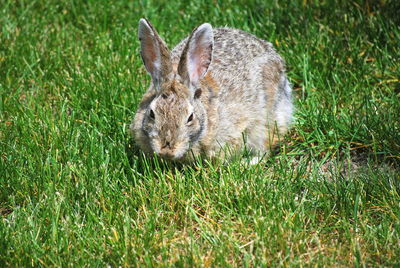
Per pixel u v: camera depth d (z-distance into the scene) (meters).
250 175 9.94
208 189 9.76
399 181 9.89
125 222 9.00
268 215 9.10
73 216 9.25
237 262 8.48
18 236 8.85
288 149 11.44
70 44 13.95
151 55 10.43
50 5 15.20
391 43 13.20
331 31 13.64
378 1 14.17
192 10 14.99
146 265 8.28
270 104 11.84
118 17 14.91
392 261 8.29
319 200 9.51
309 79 12.77
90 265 8.31
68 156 10.56
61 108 11.73
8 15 14.78
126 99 12.07
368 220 9.14
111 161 10.48
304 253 8.54
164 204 9.57
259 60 11.88
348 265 8.33
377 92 12.38
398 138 10.80
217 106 10.52
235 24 14.34
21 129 11.22
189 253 8.45
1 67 13.12
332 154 11.06
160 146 9.48
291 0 14.63
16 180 9.97
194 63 10.40
